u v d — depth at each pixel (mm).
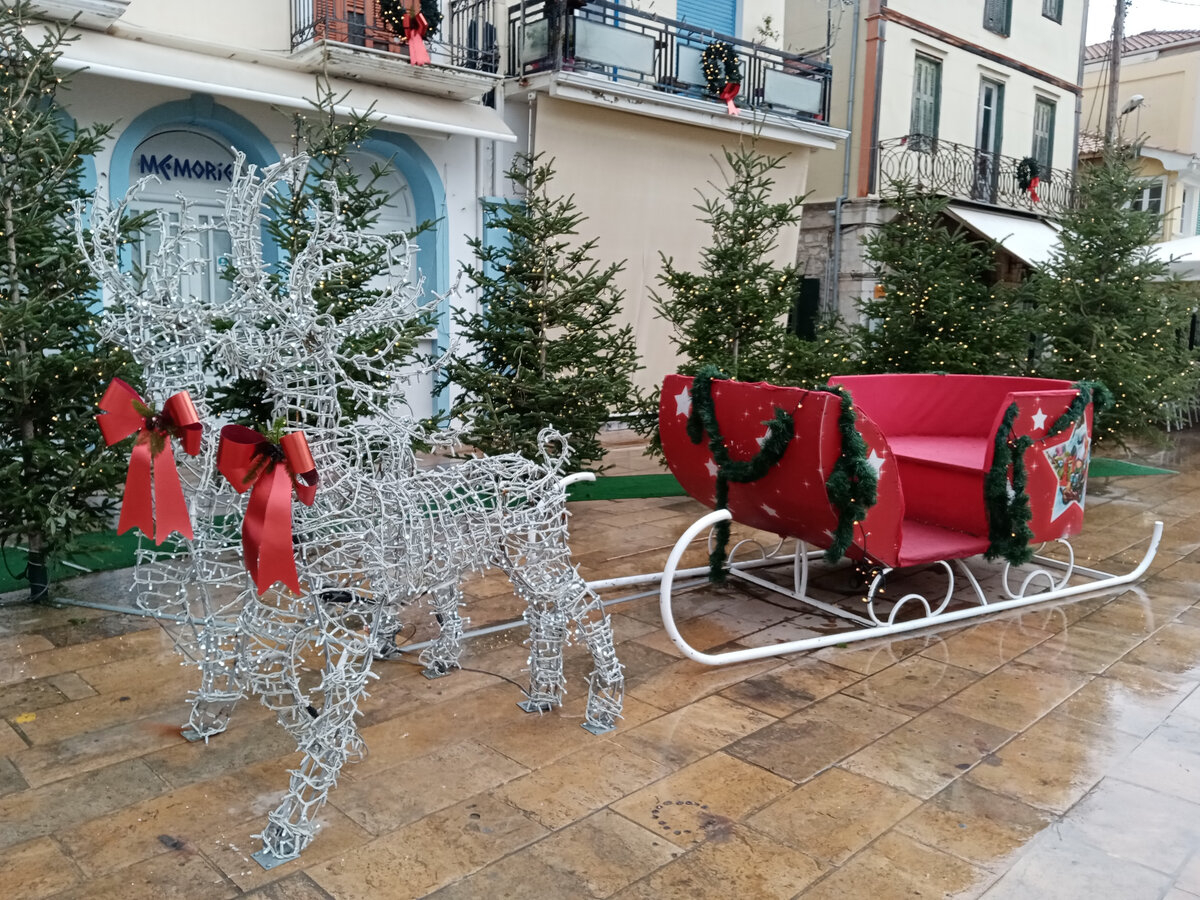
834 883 2861
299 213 5898
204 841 3002
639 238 11625
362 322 3061
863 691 4258
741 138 10227
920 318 8867
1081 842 3104
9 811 3152
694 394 5078
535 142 10445
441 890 2783
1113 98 16922
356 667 4320
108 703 3963
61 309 4895
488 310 7371
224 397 5602
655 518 7477
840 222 14703
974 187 15766
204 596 3393
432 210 9812
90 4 7008
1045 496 5297
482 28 10031
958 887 2855
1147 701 4203
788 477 4676
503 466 3654
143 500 2980
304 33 8562
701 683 4309
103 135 5523
